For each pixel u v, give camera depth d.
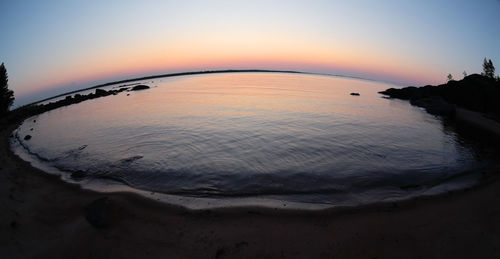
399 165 11.56
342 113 26.28
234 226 6.46
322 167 11.07
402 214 7.15
